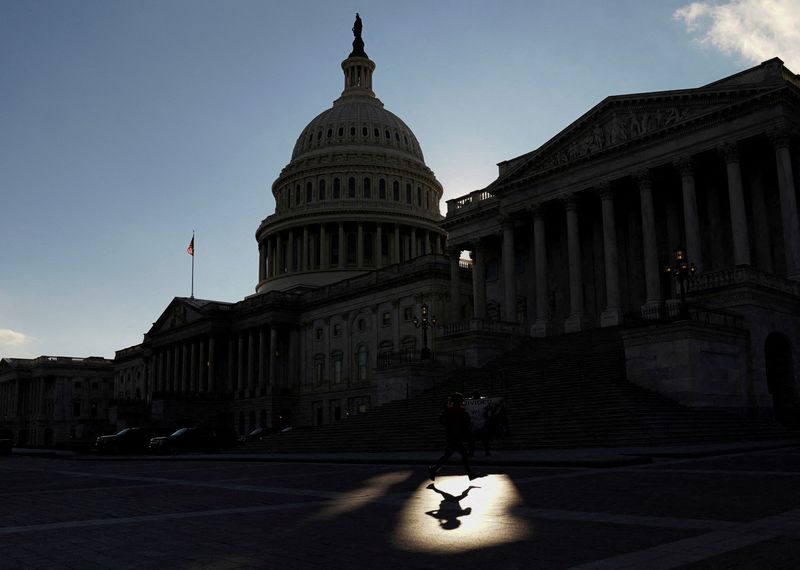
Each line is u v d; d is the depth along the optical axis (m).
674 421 33.22
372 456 32.62
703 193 57.38
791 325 44.38
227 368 114.94
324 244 123.38
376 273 92.31
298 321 104.94
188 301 118.81
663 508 12.91
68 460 48.41
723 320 41.03
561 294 66.50
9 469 35.50
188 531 11.74
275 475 24.17
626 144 56.25
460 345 58.50
